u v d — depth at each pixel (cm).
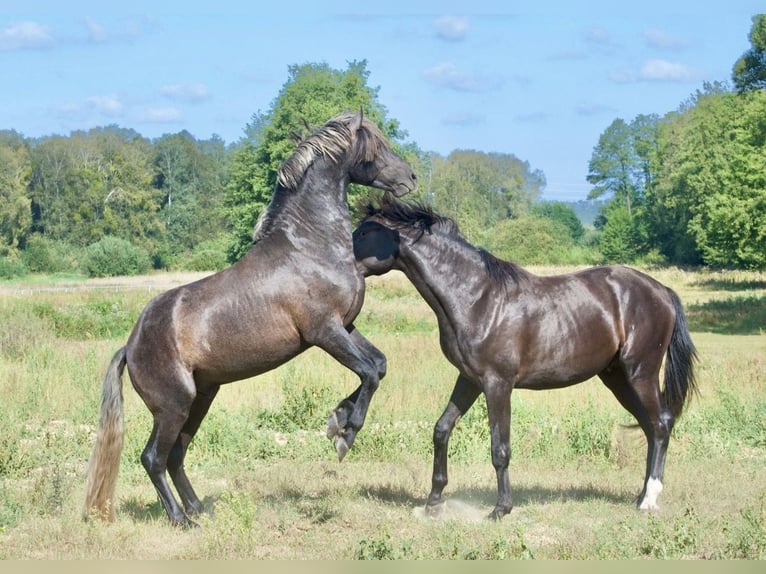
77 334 3381
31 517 1052
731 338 3991
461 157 13988
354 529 1020
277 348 1008
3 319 2938
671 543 909
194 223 11969
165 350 1003
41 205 10775
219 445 1448
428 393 1858
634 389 1109
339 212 1015
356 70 7675
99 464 1020
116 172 11281
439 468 1073
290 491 1207
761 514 951
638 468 1347
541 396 1864
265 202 7238
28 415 1691
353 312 1026
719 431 1537
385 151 1023
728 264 8875
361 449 1457
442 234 1062
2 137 11544
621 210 11694
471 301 1045
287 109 7062
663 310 1116
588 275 1116
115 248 9238
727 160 8056
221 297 1005
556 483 1250
